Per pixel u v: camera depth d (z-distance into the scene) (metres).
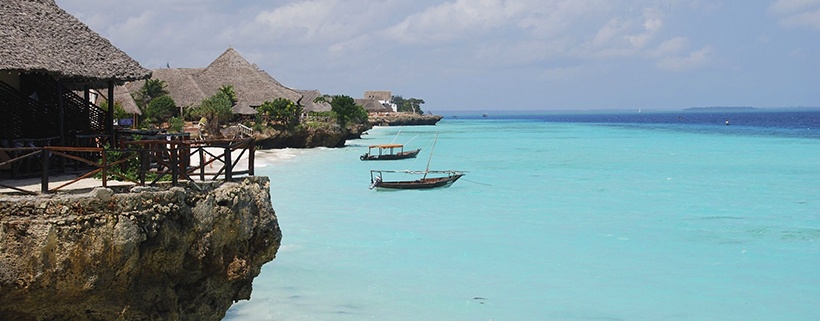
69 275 11.93
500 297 21.11
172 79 81.62
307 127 78.38
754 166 59.81
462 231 30.00
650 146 87.62
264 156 65.19
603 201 39.09
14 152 17.14
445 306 20.20
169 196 13.48
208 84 84.12
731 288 22.45
